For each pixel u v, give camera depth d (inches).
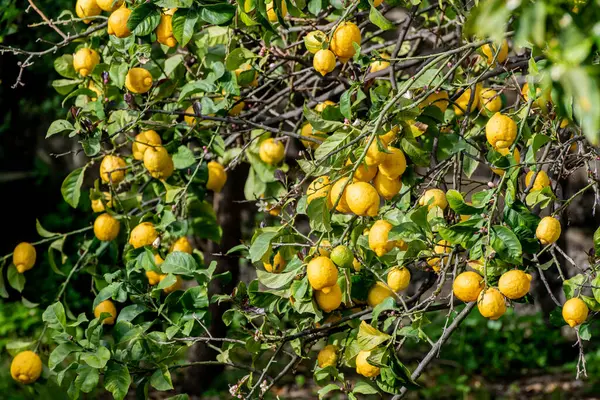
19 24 252.2
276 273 144.3
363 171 135.3
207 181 164.6
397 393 140.1
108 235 161.9
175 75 165.2
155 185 170.4
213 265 147.7
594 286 134.0
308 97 177.3
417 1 148.6
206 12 144.0
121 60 155.6
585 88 102.7
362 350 136.3
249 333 145.1
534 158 133.1
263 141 172.6
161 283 147.3
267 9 148.6
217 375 312.3
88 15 158.9
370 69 164.7
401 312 139.1
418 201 141.9
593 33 104.9
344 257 134.3
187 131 163.2
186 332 144.9
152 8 145.3
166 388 143.3
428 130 148.2
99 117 153.0
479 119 162.6
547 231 132.9
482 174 260.4
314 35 144.7
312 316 147.3
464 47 137.7
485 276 130.8
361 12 159.6
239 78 155.4
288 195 141.3
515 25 121.9
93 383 142.7
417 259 138.3
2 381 275.7
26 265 166.2
